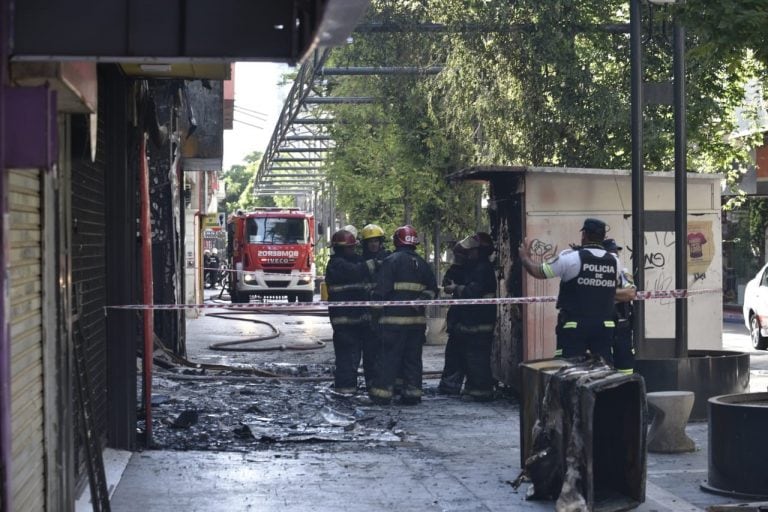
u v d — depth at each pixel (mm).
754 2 11867
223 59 6738
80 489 10414
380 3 24031
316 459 13086
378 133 36562
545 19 23734
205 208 49375
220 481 11633
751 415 11062
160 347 23203
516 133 25219
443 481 11805
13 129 5820
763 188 42094
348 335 19109
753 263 52500
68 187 8742
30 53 6355
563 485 9992
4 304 5957
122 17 6566
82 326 10266
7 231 6047
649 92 17500
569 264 13969
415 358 18500
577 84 24172
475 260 18906
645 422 10305
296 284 53906
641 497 10320
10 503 6074
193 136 27000
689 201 19000
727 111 25562
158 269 23859
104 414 12633
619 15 25703
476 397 18875
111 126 12711
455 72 25266
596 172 18406
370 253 20406
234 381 20688
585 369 10562
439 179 33062
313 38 6211
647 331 18828
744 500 11031
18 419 6824
